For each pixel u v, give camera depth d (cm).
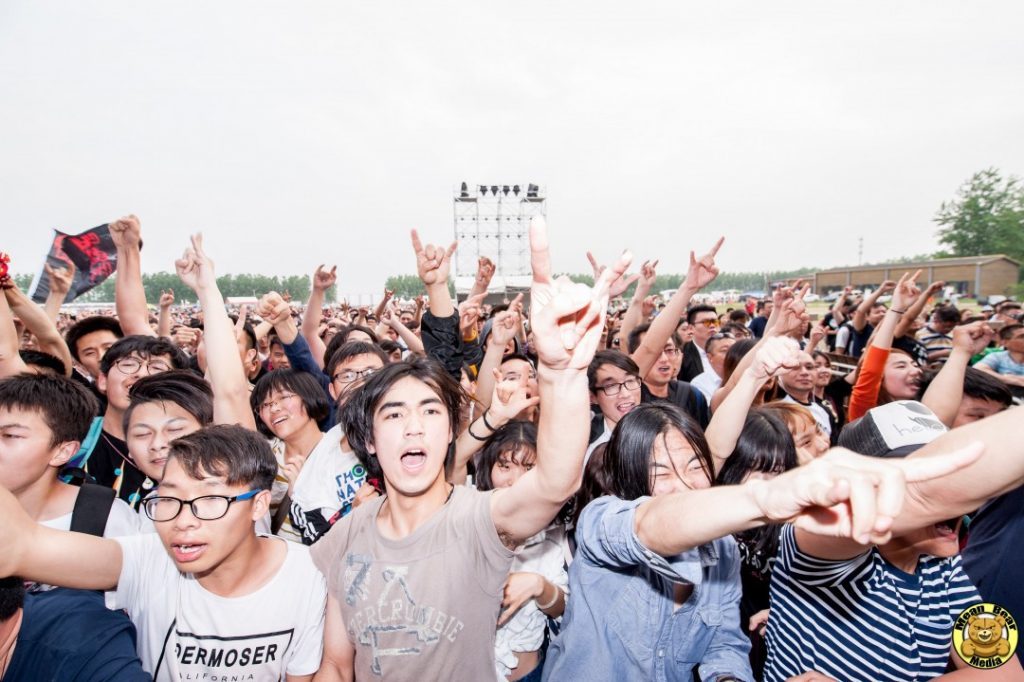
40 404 171
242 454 153
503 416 221
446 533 141
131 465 264
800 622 148
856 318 726
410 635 137
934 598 139
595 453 210
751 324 1061
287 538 253
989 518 166
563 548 226
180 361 283
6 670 123
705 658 165
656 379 391
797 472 79
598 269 372
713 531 97
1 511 115
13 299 302
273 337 577
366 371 291
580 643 155
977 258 3850
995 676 134
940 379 253
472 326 399
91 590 147
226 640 153
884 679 136
